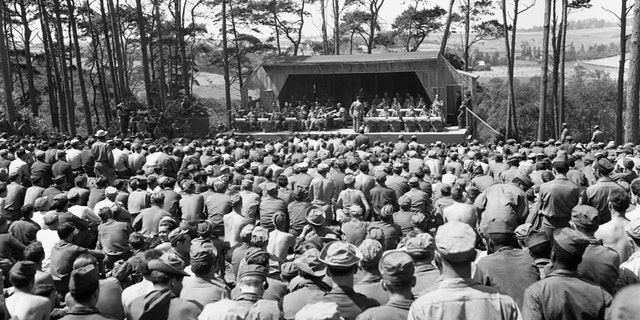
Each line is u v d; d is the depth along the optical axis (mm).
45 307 7672
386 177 16406
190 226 11211
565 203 11945
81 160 24812
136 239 10336
